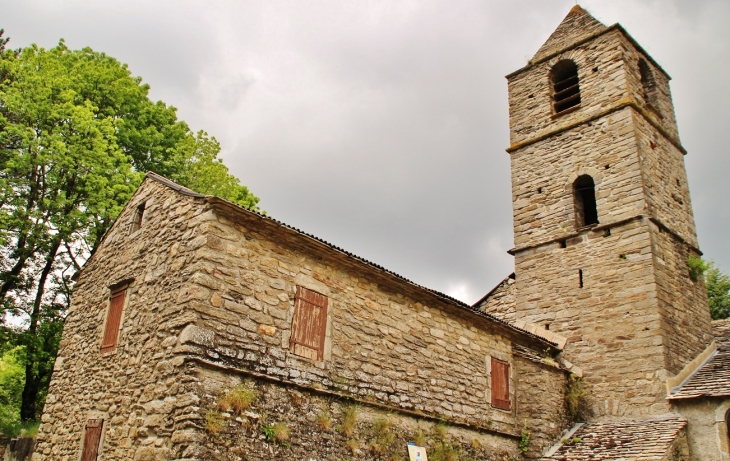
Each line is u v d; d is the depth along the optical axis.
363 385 10.38
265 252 9.66
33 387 18.83
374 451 10.11
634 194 15.14
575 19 19.08
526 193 17.59
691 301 15.28
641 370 13.44
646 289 14.07
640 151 15.66
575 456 12.05
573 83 18.64
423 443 11.04
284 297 9.66
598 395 13.92
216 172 22.70
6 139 17.47
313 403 9.47
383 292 11.48
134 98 20.89
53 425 11.52
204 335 8.41
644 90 18.20
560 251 16.14
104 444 9.50
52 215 17.39
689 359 14.08
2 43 22.33
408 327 11.72
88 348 11.45
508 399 13.49
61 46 20.58
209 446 7.84
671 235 15.59
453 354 12.49
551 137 17.62
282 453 8.70
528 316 16.14
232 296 8.95
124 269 11.30
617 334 14.16
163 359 8.74
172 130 22.27
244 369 8.63
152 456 8.17
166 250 9.96
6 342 17.25
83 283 12.97
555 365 13.87
